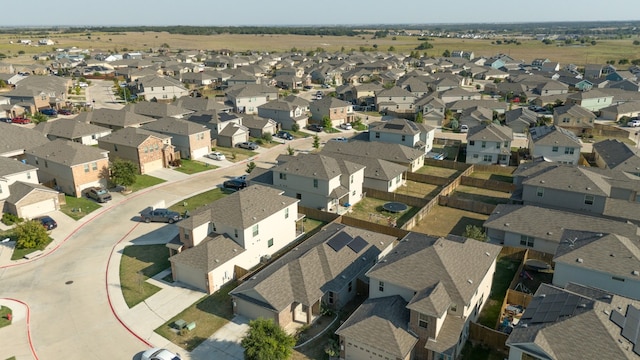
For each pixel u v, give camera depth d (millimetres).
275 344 30156
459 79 155125
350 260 40281
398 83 148500
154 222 54219
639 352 25531
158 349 31672
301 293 35594
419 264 34000
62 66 191125
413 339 30312
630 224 44500
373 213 58781
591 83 148500
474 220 56375
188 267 40188
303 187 58562
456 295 31594
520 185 61094
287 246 49125
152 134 73750
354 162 67875
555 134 74375
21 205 53469
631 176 59188
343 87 142625
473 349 32750
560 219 46625
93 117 91625
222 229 43781
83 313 36875
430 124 107812
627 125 105562
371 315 31688
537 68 199250
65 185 62125
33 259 45500
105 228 52594
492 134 76375
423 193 66312
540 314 29406
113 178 62750
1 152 67188
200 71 177500
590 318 27031
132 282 41406
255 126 94812
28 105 108562
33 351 32438
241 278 40375
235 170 74750
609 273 36156
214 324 35562
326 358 32000
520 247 47125
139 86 134000
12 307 37594
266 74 183500
